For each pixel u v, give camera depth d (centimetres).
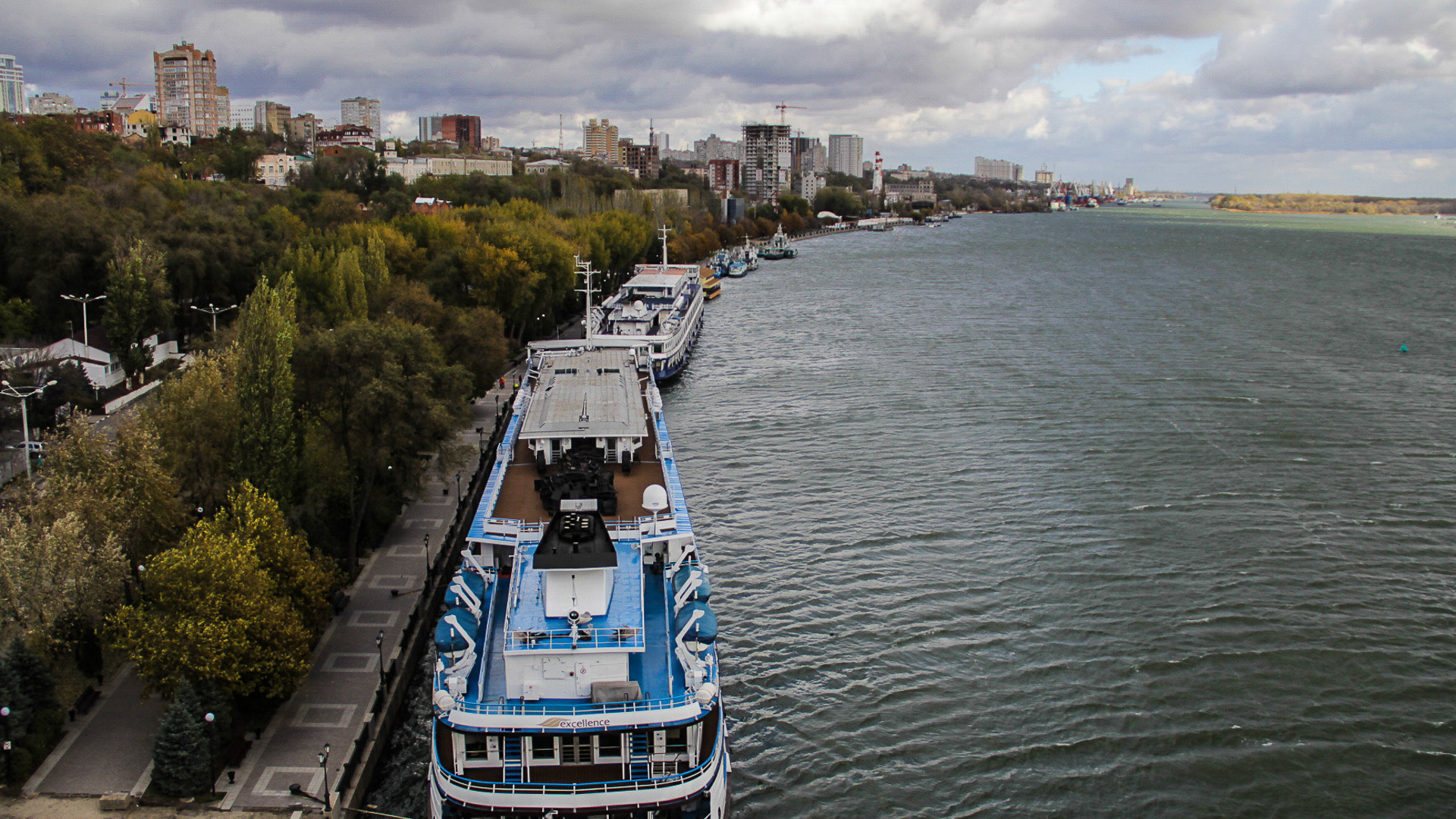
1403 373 14388
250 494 6200
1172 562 7762
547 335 17025
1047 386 13700
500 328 12781
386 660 5934
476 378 11750
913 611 7012
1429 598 7188
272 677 5228
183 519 6550
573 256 16838
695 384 14438
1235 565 7706
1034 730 5662
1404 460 10212
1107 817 4988
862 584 7444
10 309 12250
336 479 7575
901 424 11850
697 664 4666
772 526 8600
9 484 7856
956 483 9606
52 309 12744
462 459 7988
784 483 9725
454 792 4331
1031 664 6322
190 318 13812
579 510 4869
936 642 6594
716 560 7894
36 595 5262
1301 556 7875
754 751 5494
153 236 13725
